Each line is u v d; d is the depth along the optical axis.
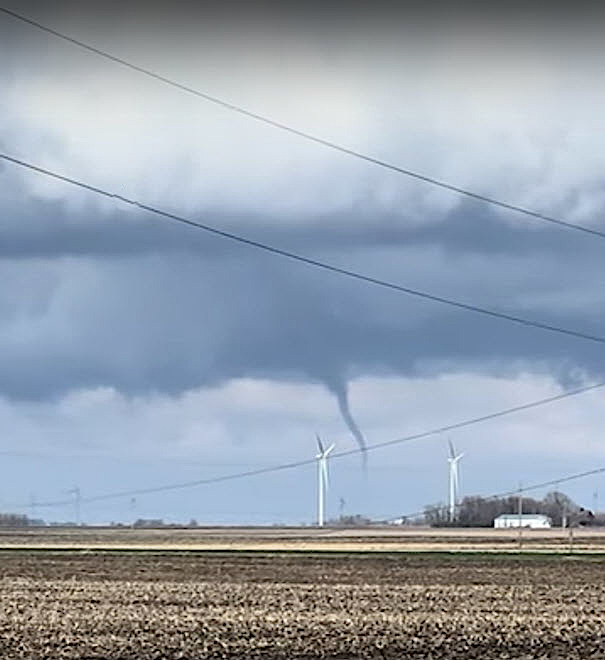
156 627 70.88
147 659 60.22
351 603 85.00
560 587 98.94
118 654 61.34
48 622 73.00
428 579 107.25
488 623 73.25
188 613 78.12
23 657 60.09
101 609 80.62
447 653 62.81
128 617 75.75
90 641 65.12
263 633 68.75
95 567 122.31
